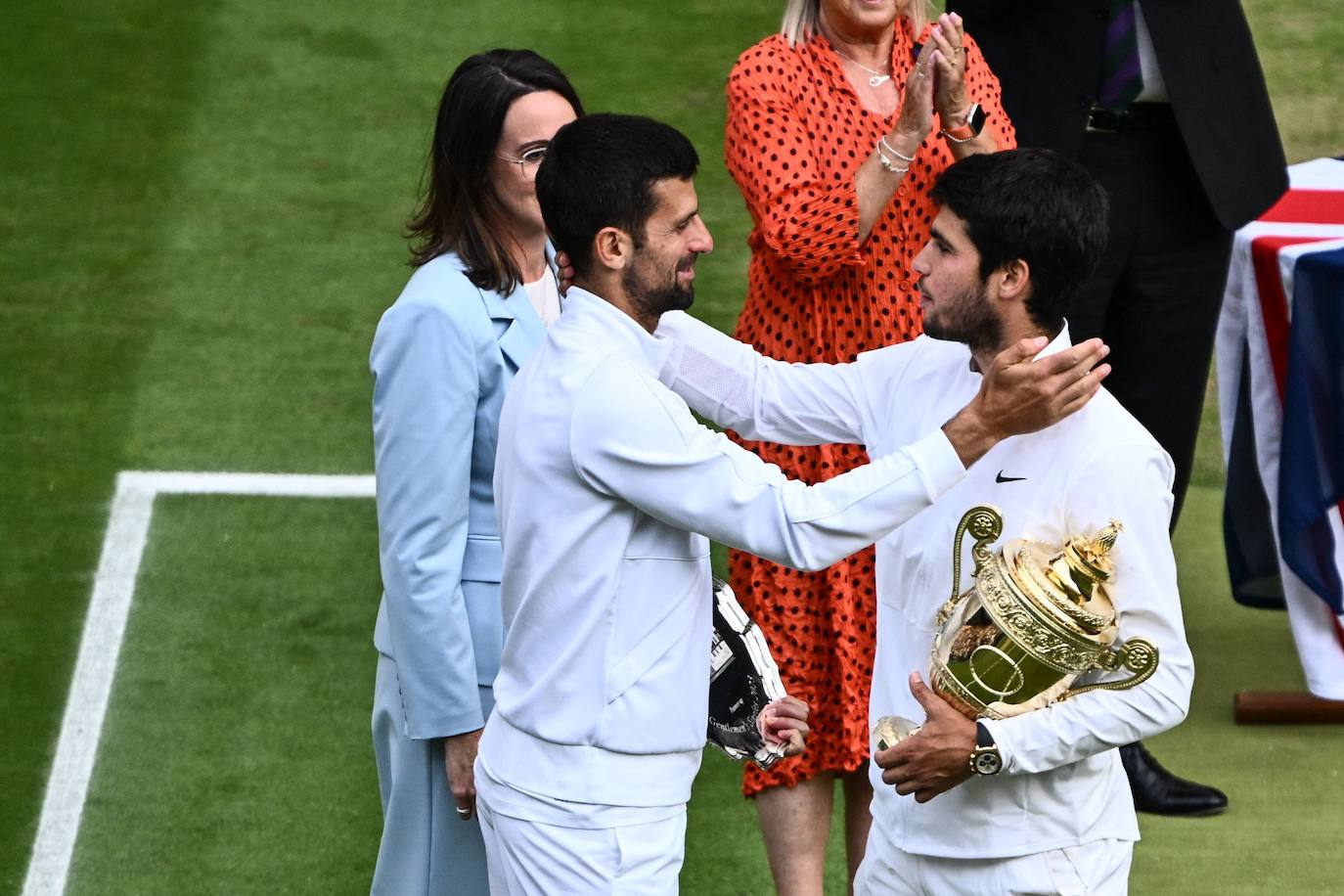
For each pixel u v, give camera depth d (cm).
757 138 1466
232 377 2325
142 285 2473
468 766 1189
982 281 1029
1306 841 1625
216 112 2798
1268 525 1881
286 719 1794
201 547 2045
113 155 2708
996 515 996
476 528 1202
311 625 1933
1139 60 1661
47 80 2848
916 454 991
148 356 2352
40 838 1628
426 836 1226
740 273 2514
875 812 1123
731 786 1723
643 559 1028
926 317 1061
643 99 2820
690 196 1027
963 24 1722
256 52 2922
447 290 1174
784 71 1484
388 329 1175
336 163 2712
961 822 1058
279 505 2117
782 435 1182
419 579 1169
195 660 1875
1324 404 1720
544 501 1022
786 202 1437
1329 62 2991
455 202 1203
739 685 1130
